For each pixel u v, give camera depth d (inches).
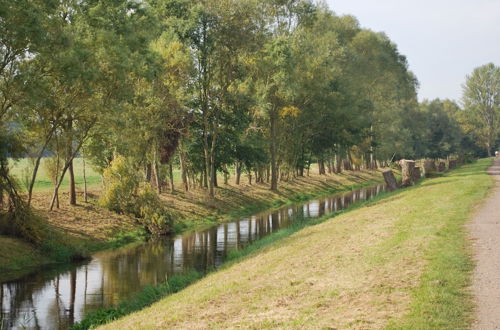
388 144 3457.2
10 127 1022.4
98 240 1149.7
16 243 970.7
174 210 1557.6
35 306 657.0
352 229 825.5
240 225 1450.5
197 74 1711.4
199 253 1018.7
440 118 5137.8
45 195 1467.8
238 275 632.4
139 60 1144.8
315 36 2444.6
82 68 953.5
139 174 1401.3
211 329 392.8
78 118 1131.3
